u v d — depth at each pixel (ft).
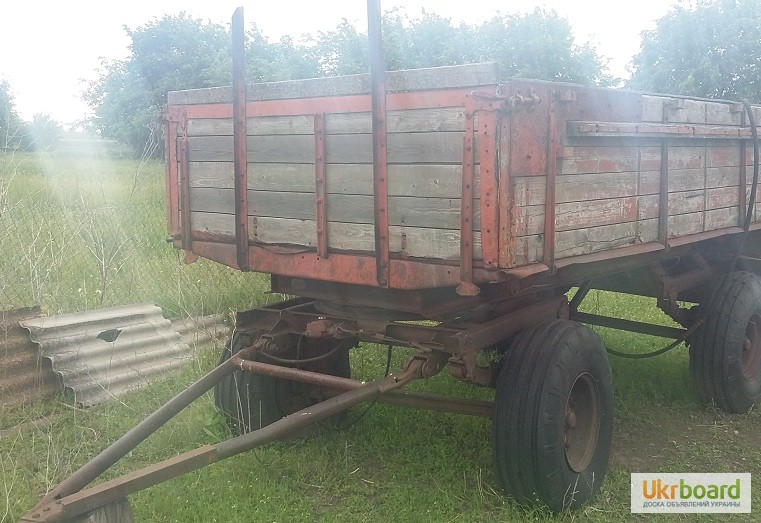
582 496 13.28
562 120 11.89
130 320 20.56
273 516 12.60
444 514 12.86
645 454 15.99
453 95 11.09
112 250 26.32
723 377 17.89
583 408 13.97
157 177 31.12
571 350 12.91
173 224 15.58
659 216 15.24
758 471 15.20
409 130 11.68
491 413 13.67
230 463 14.47
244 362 13.69
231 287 26.43
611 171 13.43
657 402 18.95
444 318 13.67
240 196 14.08
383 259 12.20
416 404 14.60
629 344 23.30
